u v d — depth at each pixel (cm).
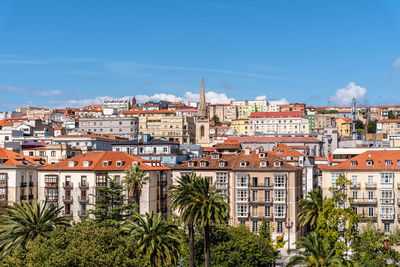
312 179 17512
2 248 9812
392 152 14325
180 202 10219
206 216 10019
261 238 11406
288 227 13612
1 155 15125
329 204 10188
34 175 15412
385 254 10200
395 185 13812
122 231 9969
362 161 14288
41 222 9969
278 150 17950
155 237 9681
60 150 19262
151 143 18812
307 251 8725
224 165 14762
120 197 11250
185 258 10881
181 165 15212
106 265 8319
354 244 10250
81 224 10138
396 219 13688
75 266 8238
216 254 10744
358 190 14038
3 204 14000
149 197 13788
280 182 14262
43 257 8475
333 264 8150
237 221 14400
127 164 14288
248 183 14388
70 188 14262
